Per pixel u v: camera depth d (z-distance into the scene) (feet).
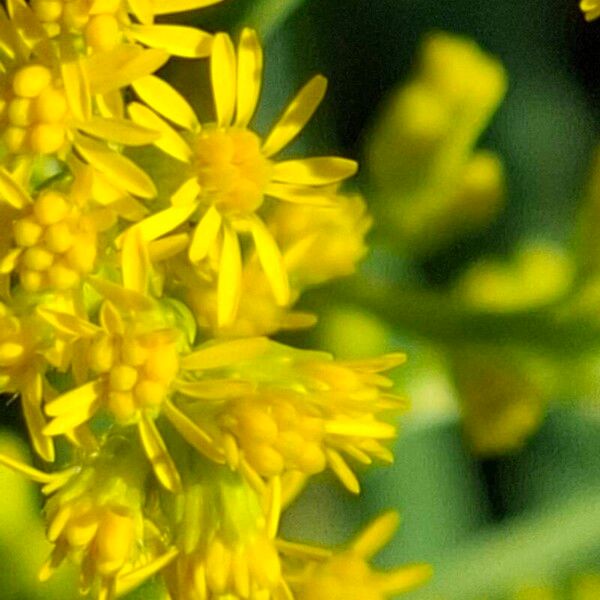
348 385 0.48
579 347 0.54
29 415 0.47
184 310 0.48
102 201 0.46
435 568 0.59
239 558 0.48
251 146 0.47
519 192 0.70
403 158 0.57
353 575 0.51
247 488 0.48
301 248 0.51
